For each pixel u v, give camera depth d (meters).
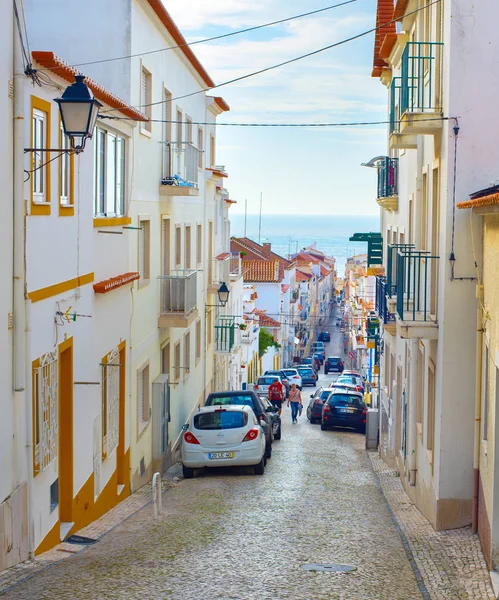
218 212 34.09
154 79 19.17
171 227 22.00
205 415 18.62
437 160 13.38
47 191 10.38
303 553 10.81
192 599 8.33
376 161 25.30
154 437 19.14
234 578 9.31
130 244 16.70
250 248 76.00
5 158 9.04
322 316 115.81
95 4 16.83
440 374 12.52
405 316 14.06
